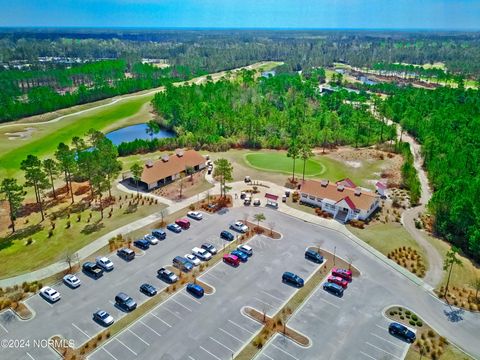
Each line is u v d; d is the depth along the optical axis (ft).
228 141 458.91
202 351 165.27
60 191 325.21
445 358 164.45
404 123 535.19
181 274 214.90
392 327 176.04
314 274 217.15
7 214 285.43
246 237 253.03
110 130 538.88
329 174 370.12
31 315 183.52
